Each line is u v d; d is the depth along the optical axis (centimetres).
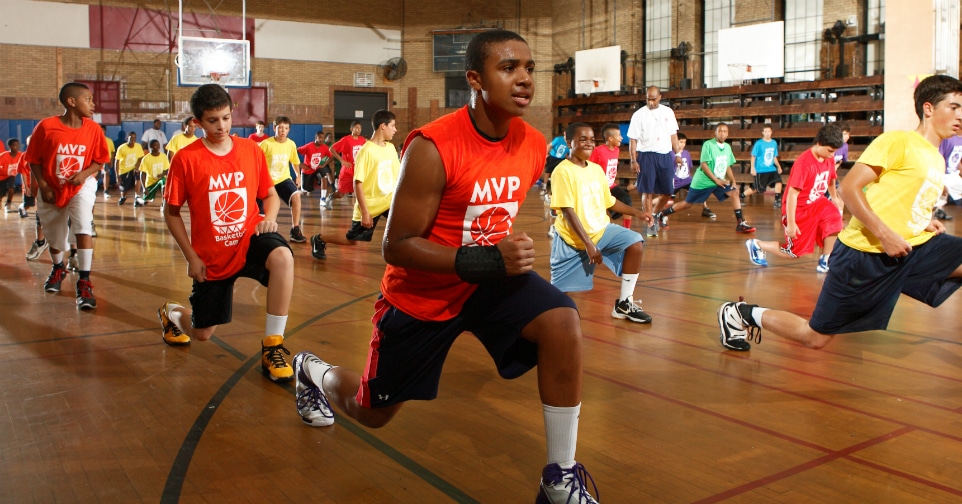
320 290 605
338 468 260
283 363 361
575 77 2177
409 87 2420
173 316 406
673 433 294
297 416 313
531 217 1307
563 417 217
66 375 369
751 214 1329
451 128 203
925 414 316
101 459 266
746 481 249
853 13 1673
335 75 2359
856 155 1609
